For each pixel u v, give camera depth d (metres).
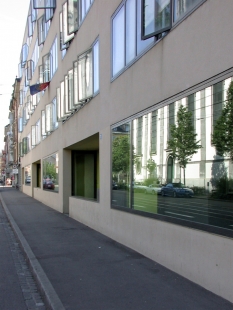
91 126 12.47
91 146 16.53
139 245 8.37
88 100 12.89
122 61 9.46
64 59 17.16
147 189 8.02
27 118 37.28
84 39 13.46
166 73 7.04
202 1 5.79
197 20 5.95
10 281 7.12
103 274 6.80
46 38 22.84
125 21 9.19
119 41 9.68
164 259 7.07
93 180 18.50
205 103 5.83
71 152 18.23
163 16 7.01
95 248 9.19
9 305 5.75
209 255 5.54
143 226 8.12
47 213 18.36
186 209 6.38
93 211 12.40
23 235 11.63
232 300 4.99
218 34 5.38
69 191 18.17
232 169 5.23
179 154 6.66
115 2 9.94
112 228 10.34
